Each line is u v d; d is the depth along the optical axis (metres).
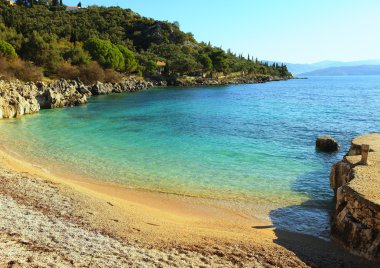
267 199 18.91
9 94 50.25
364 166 17.41
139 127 42.56
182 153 28.91
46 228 12.70
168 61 153.25
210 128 42.22
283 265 11.73
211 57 173.50
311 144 32.91
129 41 181.50
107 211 16.08
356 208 13.33
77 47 112.81
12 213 13.69
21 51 103.94
